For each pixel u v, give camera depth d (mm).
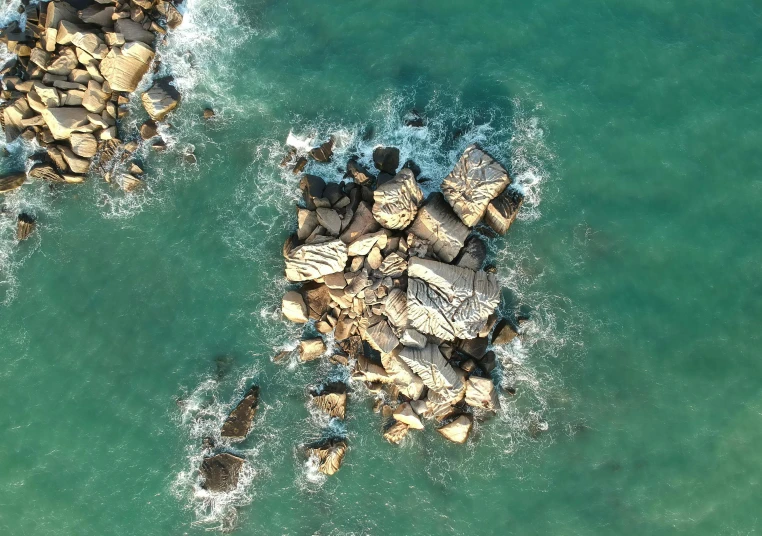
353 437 31656
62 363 32312
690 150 31516
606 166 31672
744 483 29797
